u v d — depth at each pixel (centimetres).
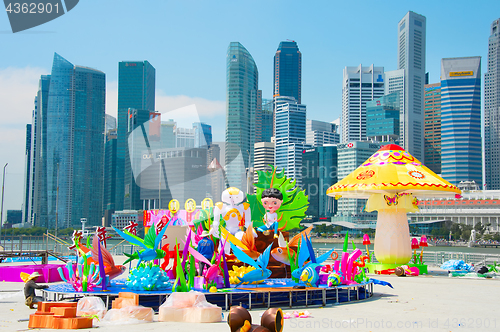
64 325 1039
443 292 1819
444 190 2383
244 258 1475
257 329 831
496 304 1484
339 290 1775
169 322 1141
